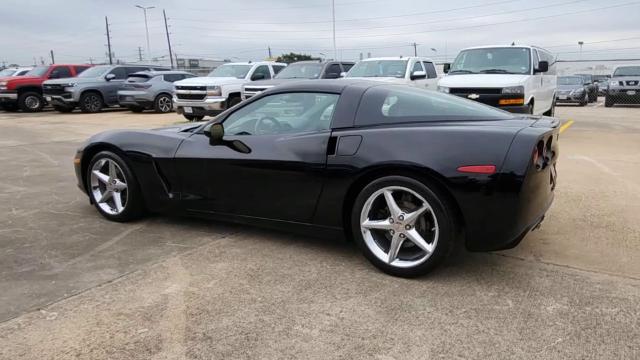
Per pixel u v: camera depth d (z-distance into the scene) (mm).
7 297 2953
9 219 4543
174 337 2535
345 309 2822
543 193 3207
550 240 3906
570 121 13211
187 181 4035
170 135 4207
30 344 2461
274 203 3668
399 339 2512
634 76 19594
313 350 2424
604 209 4727
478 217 2949
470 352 2396
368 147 3242
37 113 18812
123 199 4406
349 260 3541
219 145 3869
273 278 3240
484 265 3426
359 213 3314
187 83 13367
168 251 3721
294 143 3547
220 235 4078
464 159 2949
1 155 8406
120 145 4277
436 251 3078
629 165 6836
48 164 7516
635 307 2814
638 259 3520
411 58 11898
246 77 13984
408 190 3107
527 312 2768
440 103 3531
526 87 9156
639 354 2367
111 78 18578
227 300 2934
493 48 10484
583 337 2512
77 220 4512
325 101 3594
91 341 2494
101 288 3084
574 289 3047
